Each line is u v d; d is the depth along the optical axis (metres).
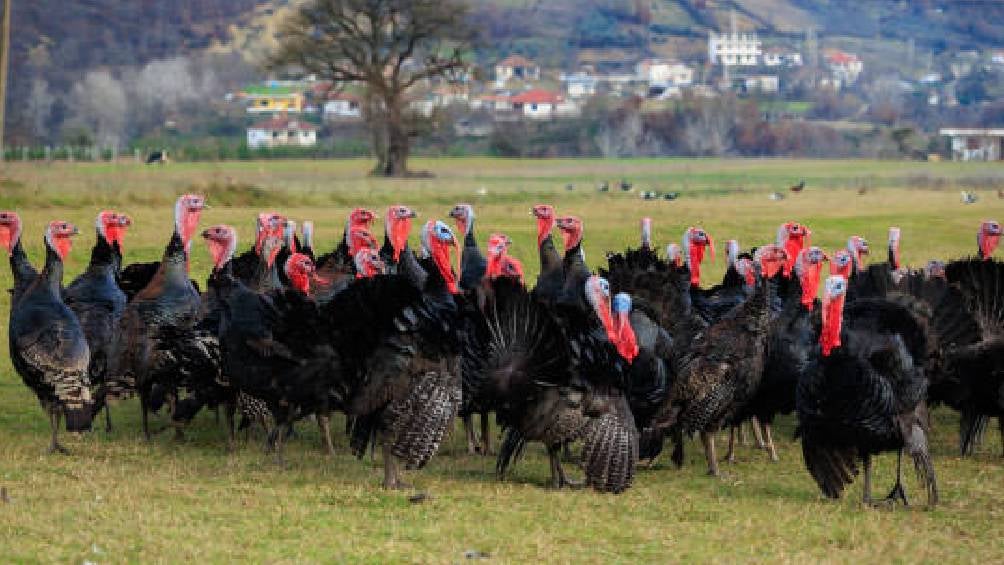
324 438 25.16
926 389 21.14
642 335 23.95
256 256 29.47
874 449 21.03
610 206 73.38
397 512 19.58
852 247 31.77
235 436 26.92
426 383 21.06
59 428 26.73
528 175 137.25
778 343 25.16
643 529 18.92
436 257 23.34
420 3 133.50
